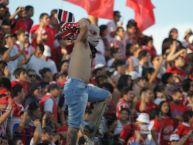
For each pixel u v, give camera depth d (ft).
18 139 105.70
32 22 140.05
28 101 114.21
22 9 138.00
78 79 86.43
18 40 130.31
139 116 122.21
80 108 86.69
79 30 88.02
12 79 125.18
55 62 139.33
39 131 106.83
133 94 127.85
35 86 118.42
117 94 128.57
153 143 120.78
